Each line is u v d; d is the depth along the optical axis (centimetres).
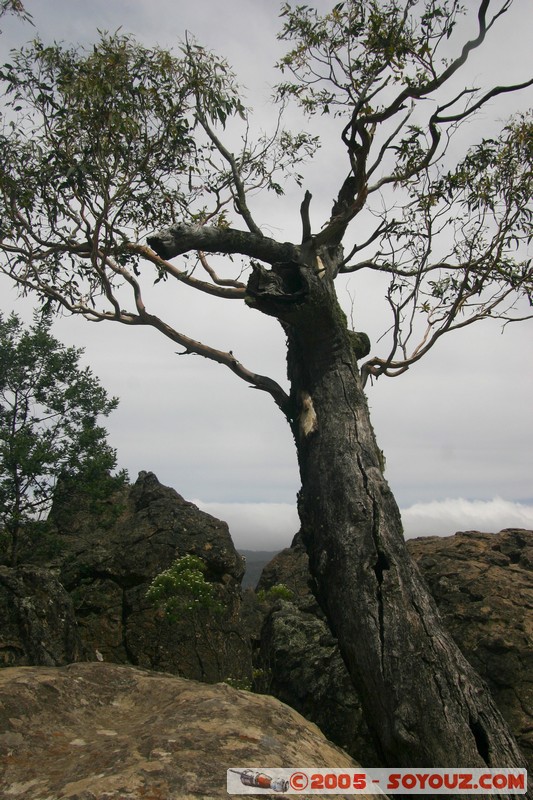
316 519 1097
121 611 1797
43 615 1389
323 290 1154
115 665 520
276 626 1372
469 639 1245
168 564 1862
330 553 1039
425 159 1285
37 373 1970
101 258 1312
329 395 1184
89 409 2008
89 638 1738
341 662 1202
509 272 1430
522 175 1376
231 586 1911
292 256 1227
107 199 1202
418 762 854
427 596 995
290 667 1265
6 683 444
